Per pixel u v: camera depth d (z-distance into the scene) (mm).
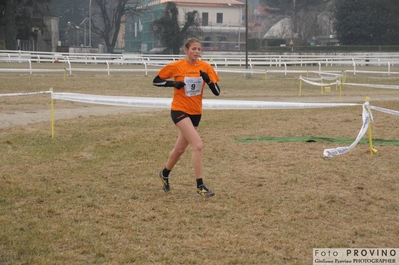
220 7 109625
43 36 85062
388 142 15547
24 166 12328
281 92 34562
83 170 12062
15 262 7219
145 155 13672
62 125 18234
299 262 7375
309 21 104750
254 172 12000
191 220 8914
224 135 16594
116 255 7500
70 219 8914
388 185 11055
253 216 9117
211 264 7250
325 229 8609
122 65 59781
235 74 50844
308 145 15047
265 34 121250
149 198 10086
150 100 15492
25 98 26922
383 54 73250
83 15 121875
